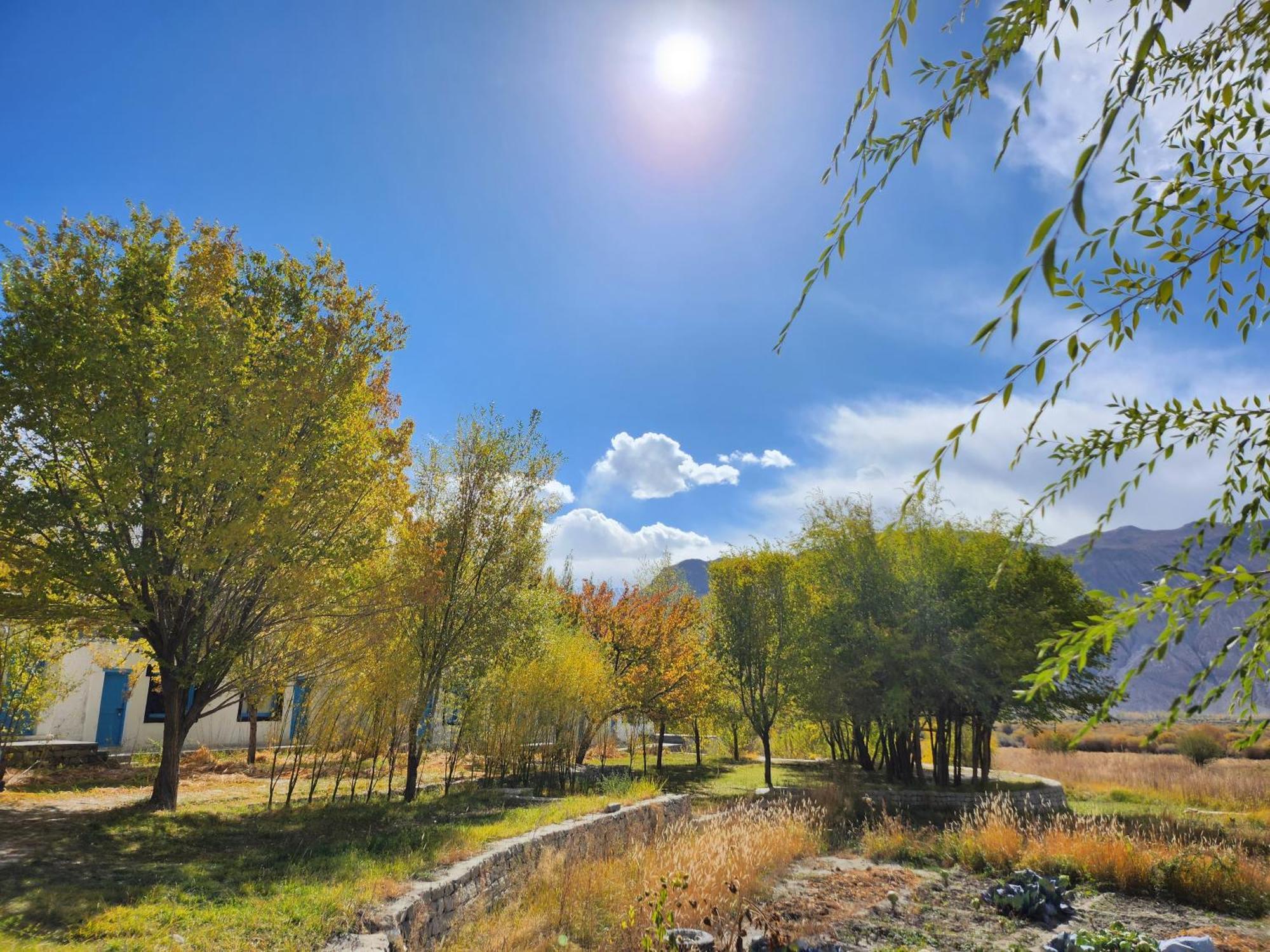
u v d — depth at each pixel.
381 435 12.75
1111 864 10.14
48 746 15.26
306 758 15.60
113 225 10.33
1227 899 9.02
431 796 13.48
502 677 14.88
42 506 8.59
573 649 17.11
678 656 22.62
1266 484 2.39
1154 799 19.97
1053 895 8.80
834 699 18.28
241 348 9.99
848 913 8.45
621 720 22.56
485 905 7.17
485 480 14.99
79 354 8.87
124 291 9.81
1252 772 23.59
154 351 9.41
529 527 15.12
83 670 17.98
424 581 12.13
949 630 17.55
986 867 10.79
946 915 8.56
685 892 7.50
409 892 6.20
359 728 12.33
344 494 10.59
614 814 11.12
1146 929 8.15
